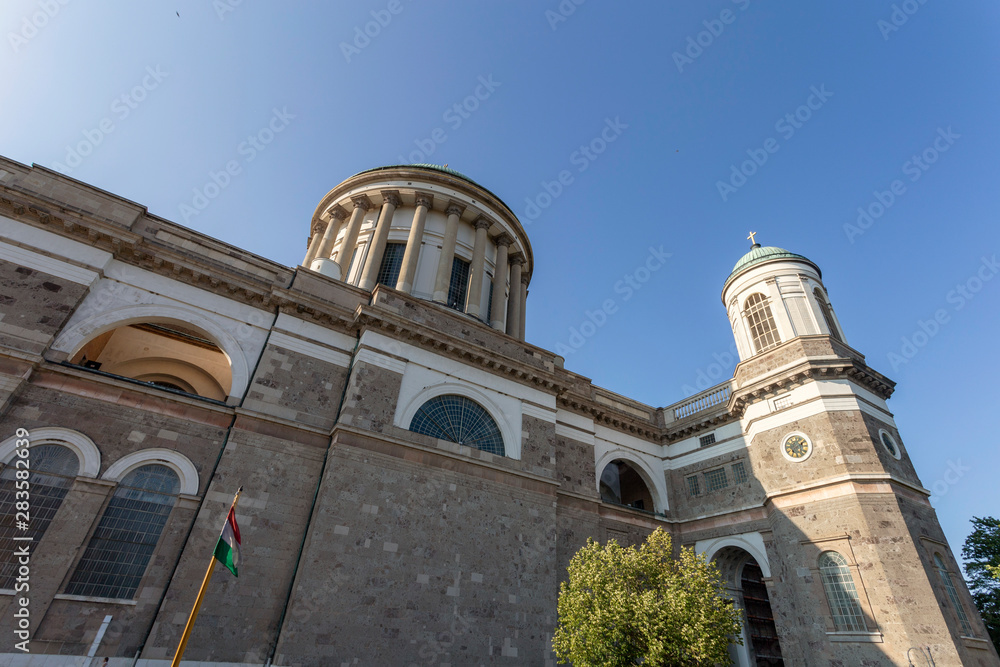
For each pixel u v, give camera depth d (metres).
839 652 20.64
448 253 34.00
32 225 18.84
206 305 21.30
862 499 22.19
